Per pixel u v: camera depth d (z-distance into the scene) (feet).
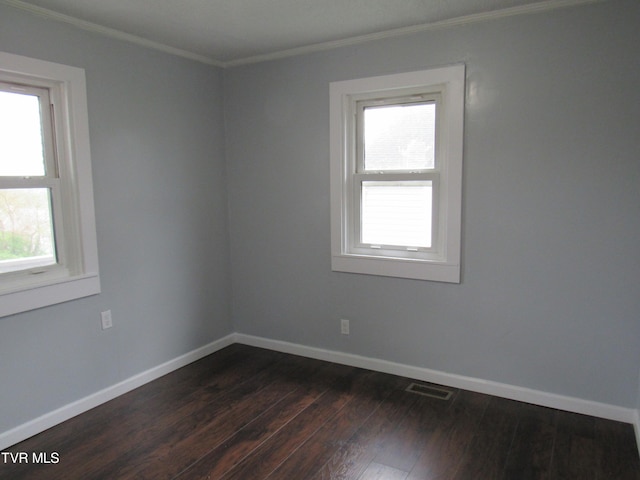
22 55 7.83
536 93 8.45
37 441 8.01
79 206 8.84
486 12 8.52
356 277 10.81
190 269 11.38
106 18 8.56
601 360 8.45
